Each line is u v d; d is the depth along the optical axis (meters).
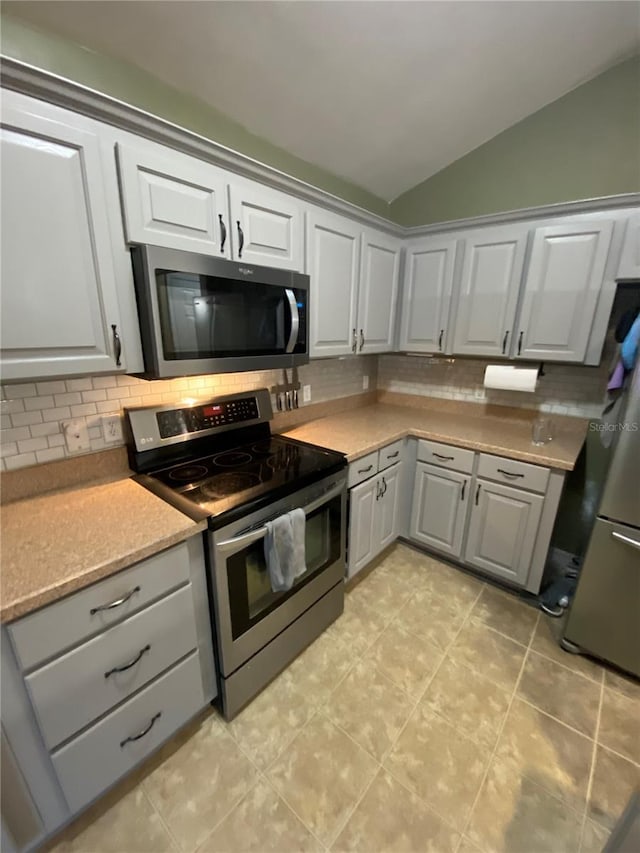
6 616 0.82
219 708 1.49
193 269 1.25
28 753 0.95
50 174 0.96
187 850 1.10
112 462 1.49
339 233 1.88
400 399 2.89
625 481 1.50
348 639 1.82
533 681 1.62
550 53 1.56
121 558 1.00
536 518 1.92
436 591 2.16
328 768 1.29
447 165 2.25
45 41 1.11
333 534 1.77
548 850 1.10
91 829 1.13
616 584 1.59
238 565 1.32
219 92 1.46
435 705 1.51
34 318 1.00
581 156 1.87
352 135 1.86
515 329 2.03
